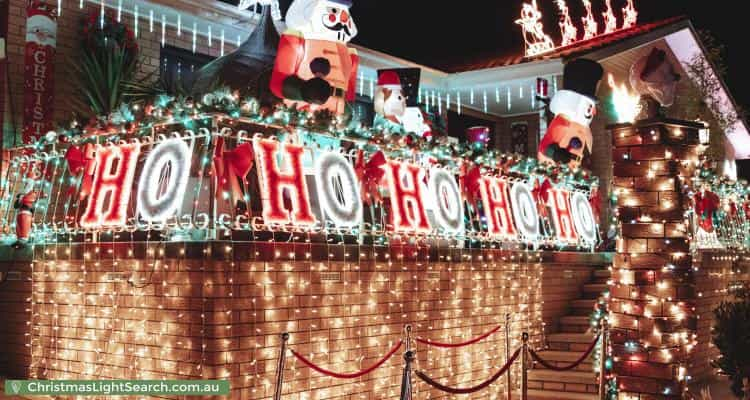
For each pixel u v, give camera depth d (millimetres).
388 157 11625
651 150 10242
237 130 9812
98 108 12969
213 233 8992
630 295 10250
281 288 9547
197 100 10484
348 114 11805
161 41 14938
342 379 10289
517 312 13891
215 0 15109
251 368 9133
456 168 13211
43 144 11867
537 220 14727
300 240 9867
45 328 11258
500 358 13352
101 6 14086
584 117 16016
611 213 17750
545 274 14766
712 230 15602
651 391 9992
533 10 21047
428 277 11898
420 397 11562
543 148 16016
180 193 9312
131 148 10312
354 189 10547
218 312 8914
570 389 12695
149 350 9578
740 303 9977
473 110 22844
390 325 11117
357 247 10617
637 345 10117
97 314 10375
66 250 11000
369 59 18344
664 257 10109
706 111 19969
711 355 14133
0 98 12805
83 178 10703
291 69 10773
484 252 13195
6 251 12094
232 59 12578
